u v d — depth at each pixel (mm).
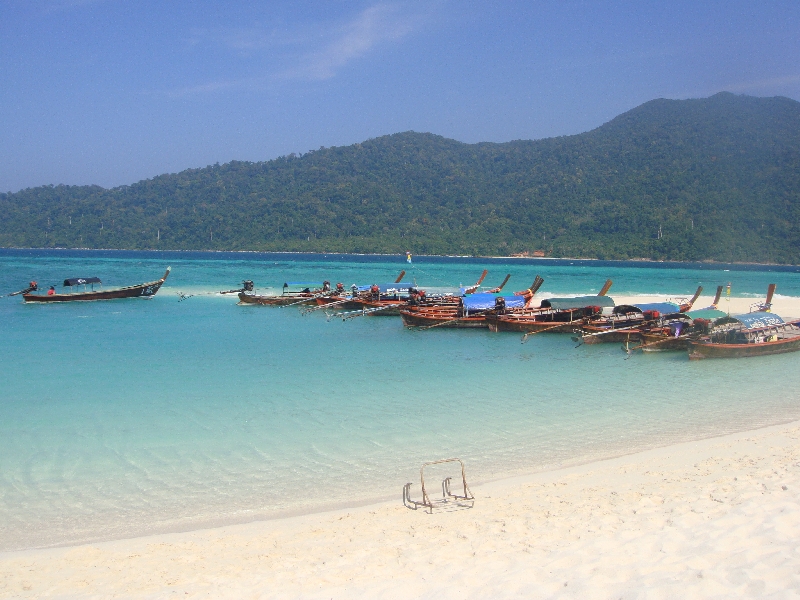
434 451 15906
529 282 82938
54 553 10492
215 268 108125
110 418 18891
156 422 18500
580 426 18016
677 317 35469
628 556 8992
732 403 20672
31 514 12398
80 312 46500
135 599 8719
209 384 23453
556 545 9664
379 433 17406
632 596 7785
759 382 24078
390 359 28953
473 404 20594
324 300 51406
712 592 7734
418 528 10891
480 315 40344
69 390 22406
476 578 8695
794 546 8781
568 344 33688
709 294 61031
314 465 14945
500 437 17016
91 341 33438
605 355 30312
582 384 23688
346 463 15062
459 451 15883
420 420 18703
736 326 30672
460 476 14062
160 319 43156
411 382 23938
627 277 92000
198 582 9172
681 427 17844
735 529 9578
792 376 25234
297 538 10750
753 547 8891
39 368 26266
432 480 13844
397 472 14430
